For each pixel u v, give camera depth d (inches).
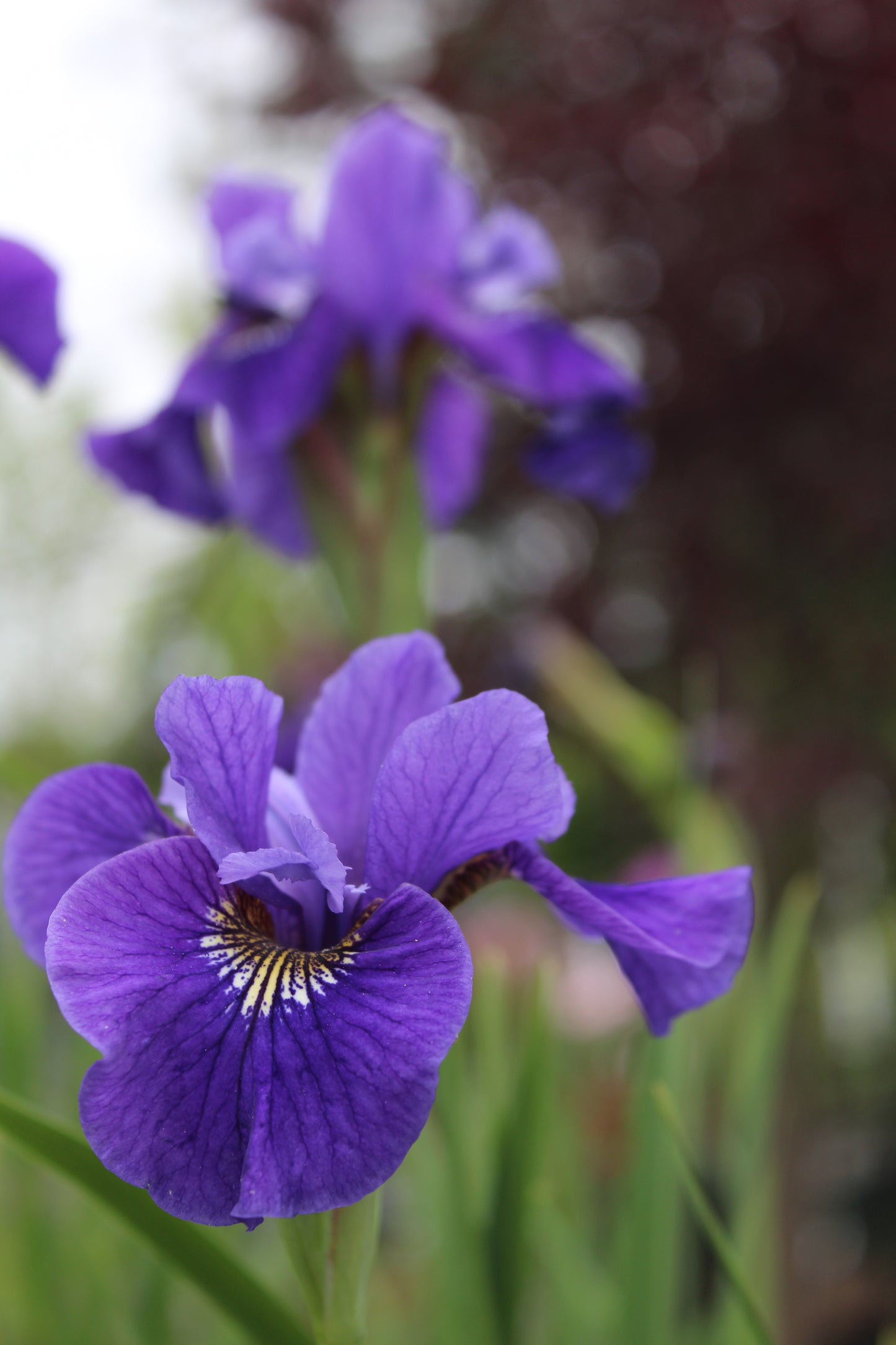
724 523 55.5
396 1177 31.3
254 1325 15.4
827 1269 56.4
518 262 28.6
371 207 26.4
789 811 54.9
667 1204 20.0
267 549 29.9
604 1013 38.8
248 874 14.2
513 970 35.1
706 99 52.8
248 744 14.8
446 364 32.0
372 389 26.9
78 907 14.0
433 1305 23.7
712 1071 26.9
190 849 14.6
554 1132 26.6
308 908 15.2
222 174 29.3
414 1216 30.4
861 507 53.4
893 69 50.0
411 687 15.8
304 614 69.7
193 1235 15.3
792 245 51.6
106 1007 13.7
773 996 22.7
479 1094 22.7
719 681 56.4
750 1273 22.0
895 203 50.7
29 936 15.4
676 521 55.7
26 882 15.5
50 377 25.2
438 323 26.9
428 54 58.2
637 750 31.7
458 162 58.4
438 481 32.8
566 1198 26.4
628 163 53.5
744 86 53.0
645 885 16.0
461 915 39.7
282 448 27.0
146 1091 13.6
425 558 27.0
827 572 55.2
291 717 18.9
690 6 51.8
